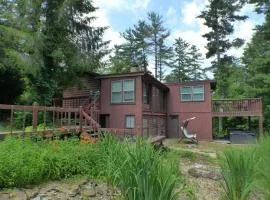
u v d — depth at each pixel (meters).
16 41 15.48
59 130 8.95
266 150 5.32
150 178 3.17
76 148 6.59
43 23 16.59
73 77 18.22
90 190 5.28
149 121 20.06
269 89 25.50
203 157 10.88
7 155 5.14
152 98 21.06
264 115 25.97
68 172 5.88
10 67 16.88
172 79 50.59
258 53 32.97
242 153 4.73
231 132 21.17
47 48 16.62
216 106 23.22
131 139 4.70
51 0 17.09
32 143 6.59
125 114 18.66
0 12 17.00
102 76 19.33
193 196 4.61
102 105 19.45
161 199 3.14
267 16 27.53
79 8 18.48
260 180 4.60
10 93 19.48
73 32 18.58
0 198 4.56
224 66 37.59
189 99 23.83
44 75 16.88
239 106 22.50
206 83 23.36
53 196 4.91
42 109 8.57
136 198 3.21
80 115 10.70
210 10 38.44
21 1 16.44
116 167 4.03
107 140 6.12
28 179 5.13
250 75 29.83
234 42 38.19
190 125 23.42
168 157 4.62
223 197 5.08
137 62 47.25
